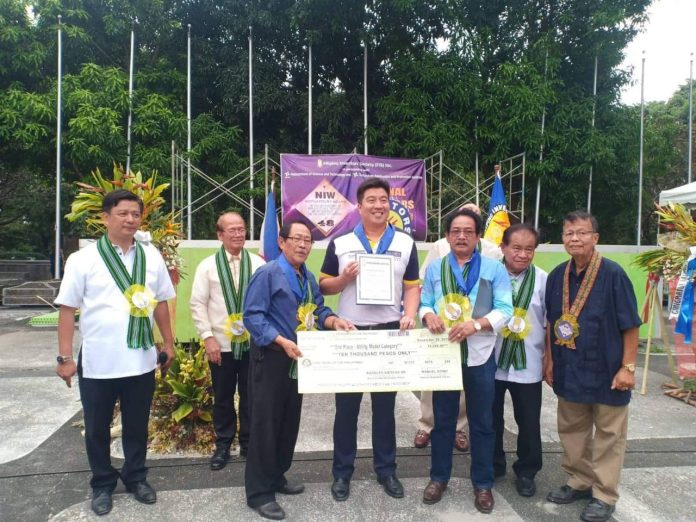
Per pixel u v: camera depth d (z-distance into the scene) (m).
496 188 5.73
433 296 3.21
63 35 11.34
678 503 3.24
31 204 18.95
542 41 10.76
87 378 2.94
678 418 4.82
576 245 3.02
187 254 6.76
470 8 11.44
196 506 3.11
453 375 3.02
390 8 10.78
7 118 10.81
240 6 11.34
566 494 3.18
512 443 4.18
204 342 3.60
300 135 12.04
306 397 5.33
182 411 3.94
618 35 11.22
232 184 11.18
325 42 11.38
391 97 10.79
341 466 3.22
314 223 7.89
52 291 12.74
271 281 3.02
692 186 7.90
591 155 10.55
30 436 4.23
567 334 3.07
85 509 3.07
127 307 2.98
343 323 3.04
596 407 3.04
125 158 10.80
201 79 12.01
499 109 10.48
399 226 8.05
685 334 5.14
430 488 3.17
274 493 3.10
